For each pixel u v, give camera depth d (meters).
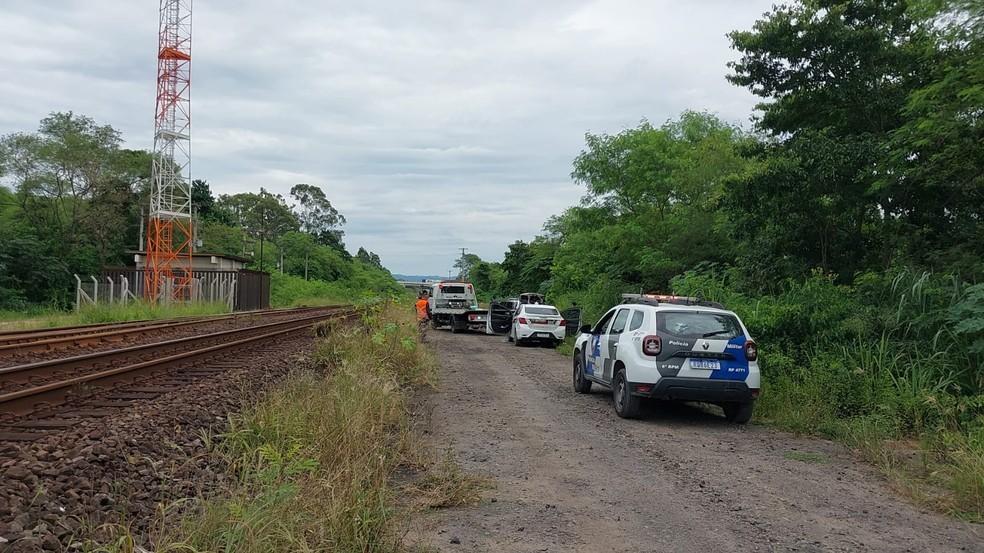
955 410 8.23
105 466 5.93
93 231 51.97
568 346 22.52
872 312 11.37
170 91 49.81
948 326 10.11
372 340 13.70
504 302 31.95
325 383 8.73
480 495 6.04
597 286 29.25
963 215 14.73
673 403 11.65
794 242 17.67
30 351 14.69
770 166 16.59
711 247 24.41
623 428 9.34
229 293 42.62
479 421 9.55
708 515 5.61
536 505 5.82
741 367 9.53
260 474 4.90
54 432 7.14
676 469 7.13
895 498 6.18
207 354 14.25
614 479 6.70
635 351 9.77
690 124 30.14
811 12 16.33
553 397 12.05
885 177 14.47
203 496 5.27
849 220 16.89
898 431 8.43
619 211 30.05
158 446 6.73
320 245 111.81
